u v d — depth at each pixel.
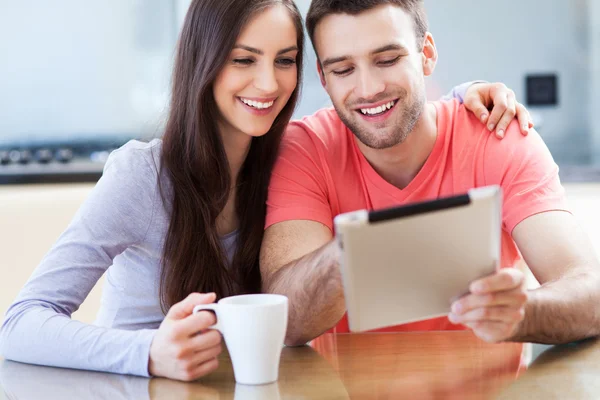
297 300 1.29
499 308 1.06
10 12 3.38
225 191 1.53
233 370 1.17
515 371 1.11
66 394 1.07
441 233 0.98
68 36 3.40
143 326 1.56
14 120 3.43
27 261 2.76
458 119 1.66
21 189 2.96
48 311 1.28
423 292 1.03
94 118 3.43
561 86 3.32
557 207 1.50
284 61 1.51
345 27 1.50
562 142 3.33
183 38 1.50
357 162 1.67
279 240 1.54
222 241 1.58
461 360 1.18
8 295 2.72
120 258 1.54
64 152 3.30
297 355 1.25
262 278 1.53
